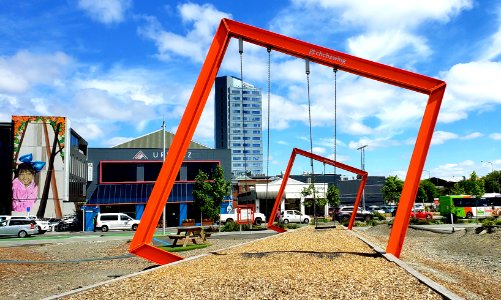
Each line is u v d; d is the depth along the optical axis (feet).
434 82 44.73
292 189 229.45
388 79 45.34
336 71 46.65
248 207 151.43
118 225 171.83
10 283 43.27
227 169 214.07
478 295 35.50
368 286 29.76
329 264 39.40
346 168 111.96
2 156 213.87
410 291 28.17
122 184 200.85
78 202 232.32
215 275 34.55
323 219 201.05
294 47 45.93
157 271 37.81
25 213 206.69
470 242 83.41
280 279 32.32
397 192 258.98
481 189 202.08
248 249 54.60
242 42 46.83
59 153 213.46
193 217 198.80
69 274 48.96
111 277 45.85
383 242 77.71
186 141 45.03
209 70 45.91
